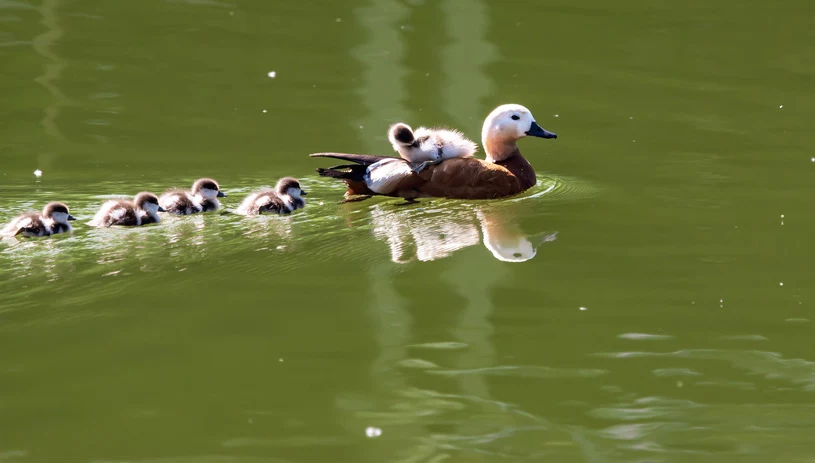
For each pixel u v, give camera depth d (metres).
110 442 8.80
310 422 9.19
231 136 19.78
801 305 11.62
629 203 15.66
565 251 13.38
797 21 28.31
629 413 9.41
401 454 8.67
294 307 11.44
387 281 12.23
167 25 27.14
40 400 9.41
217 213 14.77
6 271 12.10
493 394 9.70
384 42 26.09
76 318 10.97
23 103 21.36
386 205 15.43
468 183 15.81
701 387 9.86
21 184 16.44
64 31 26.31
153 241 13.34
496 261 13.00
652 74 24.05
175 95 22.25
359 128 20.36
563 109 21.62
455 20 27.97
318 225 14.29
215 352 10.35
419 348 10.57
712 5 29.83
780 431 9.10
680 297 11.84
